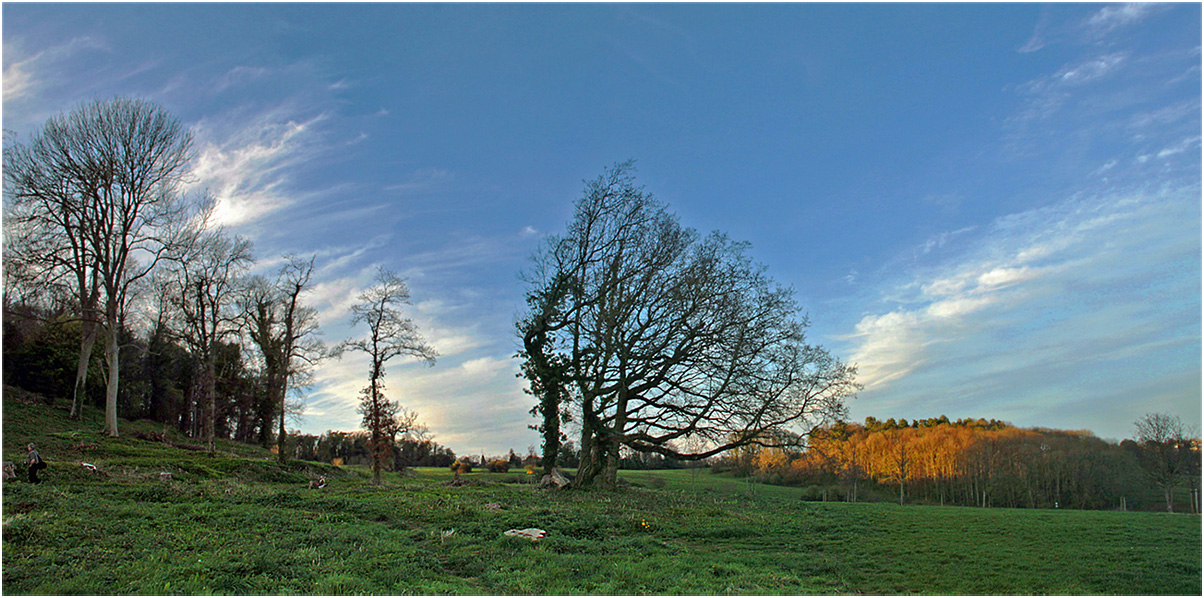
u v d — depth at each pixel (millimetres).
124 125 44406
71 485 26000
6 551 15156
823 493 58688
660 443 35906
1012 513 30172
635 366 36438
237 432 69875
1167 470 45875
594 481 36812
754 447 36781
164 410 65812
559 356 37906
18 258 40062
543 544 20250
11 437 33719
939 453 60375
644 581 16156
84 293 42750
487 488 37844
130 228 44500
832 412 33344
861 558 19422
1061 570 17781
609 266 37750
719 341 34531
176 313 56406
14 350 52219
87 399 56000
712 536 22891
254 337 54125
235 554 16500
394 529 22578
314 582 14680
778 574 17297
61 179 41969
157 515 21234
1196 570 17703
